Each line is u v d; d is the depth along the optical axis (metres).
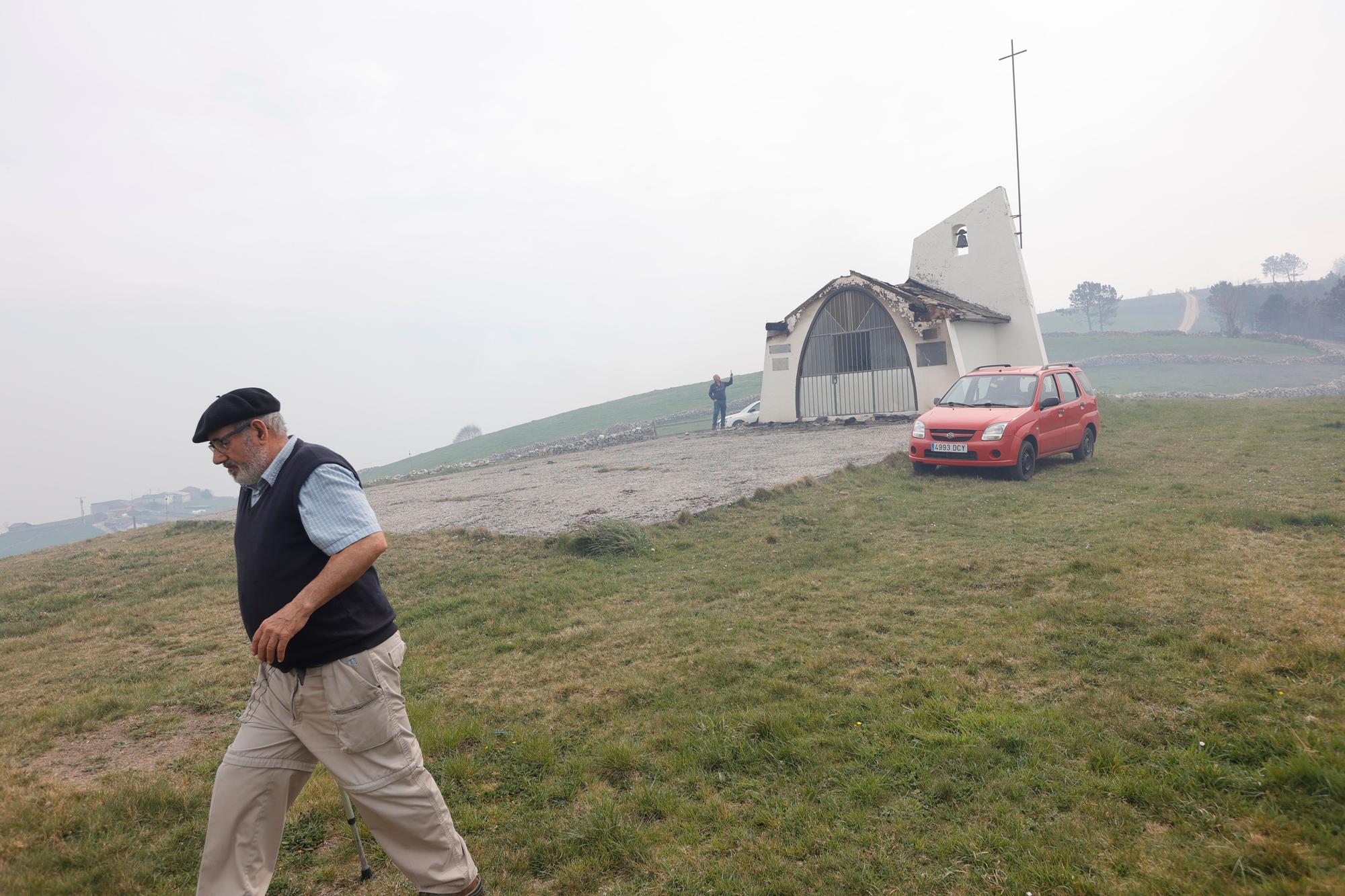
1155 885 2.78
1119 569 7.05
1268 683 4.48
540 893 3.12
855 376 22.73
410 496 16.52
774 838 3.36
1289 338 79.06
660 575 8.14
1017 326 22.77
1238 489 10.69
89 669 6.65
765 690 4.95
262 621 2.75
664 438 29.08
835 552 8.52
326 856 3.51
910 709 4.52
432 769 4.21
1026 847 3.11
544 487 15.20
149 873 3.36
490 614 7.16
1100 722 4.17
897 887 2.96
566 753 4.36
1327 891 2.65
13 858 3.47
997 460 12.51
